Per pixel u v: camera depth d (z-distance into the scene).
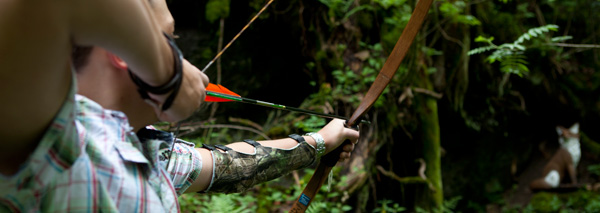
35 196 0.72
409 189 4.30
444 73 4.11
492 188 5.47
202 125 3.55
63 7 0.62
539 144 5.84
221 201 2.94
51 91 0.66
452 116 4.77
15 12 0.61
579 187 5.67
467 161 5.23
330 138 1.29
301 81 4.16
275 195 3.36
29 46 0.62
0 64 0.62
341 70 3.80
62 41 0.64
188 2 4.19
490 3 4.32
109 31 0.66
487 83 4.64
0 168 0.70
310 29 3.80
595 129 6.03
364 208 3.80
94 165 0.75
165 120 0.88
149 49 0.70
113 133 0.78
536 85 5.15
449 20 3.96
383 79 1.31
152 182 0.84
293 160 1.22
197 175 1.08
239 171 1.13
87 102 0.77
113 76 0.80
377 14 3.84
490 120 4.94
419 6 1.25
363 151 3.75
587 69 5.38
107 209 0.75
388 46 3.84
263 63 4.17
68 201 0.73
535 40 4.46
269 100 4.21
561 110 5.52
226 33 4.11
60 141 0.71
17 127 0.66
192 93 0.82
